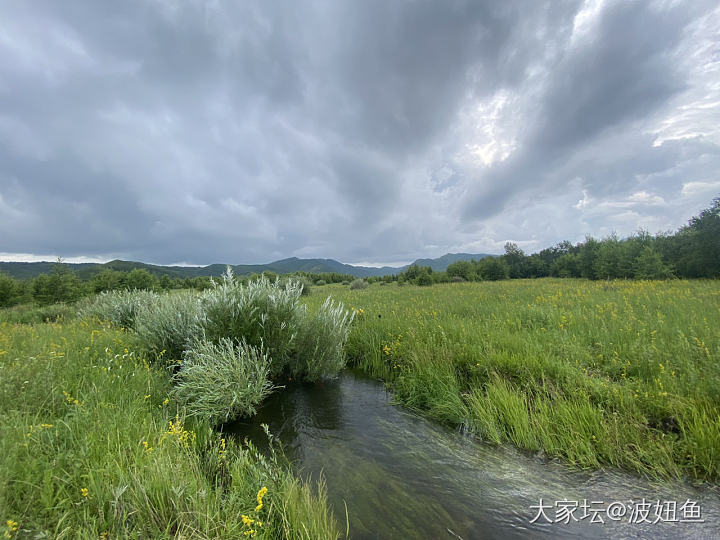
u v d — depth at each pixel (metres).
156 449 3.06
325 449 3.99
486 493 3.08
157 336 6.36
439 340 6.79
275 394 5.83
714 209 22.38
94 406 3.81
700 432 3.16
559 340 5.99
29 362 4.78
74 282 32.72
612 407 4.01
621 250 27.36
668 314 7.42
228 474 3.29
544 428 3.80
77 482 2.58
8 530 1.89
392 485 3.26
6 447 2.68
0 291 26.94
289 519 2.56
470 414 4.48
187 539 2.15
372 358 7.18
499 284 24.73
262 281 7.22
